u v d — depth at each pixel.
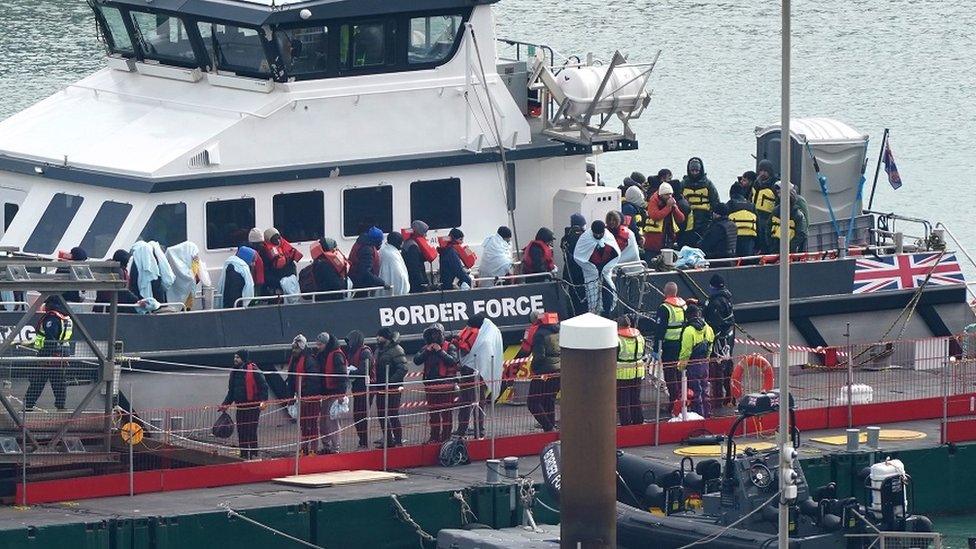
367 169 88.56
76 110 90.81
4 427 76.06
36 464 75.75
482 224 91.81
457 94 90.56
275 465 79.69
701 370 87.69
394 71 89.19
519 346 89.69
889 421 89.69
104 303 82.38
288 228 87.75
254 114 86.44
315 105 87.69
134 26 90.38
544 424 85.12
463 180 91.06
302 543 74.94
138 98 90.44
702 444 85.56
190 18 87.88
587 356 70.88
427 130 90.25
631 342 85.44
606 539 72.06
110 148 86.81
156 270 83.31
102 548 71.75
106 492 76.50
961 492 85.06
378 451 81.88
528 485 78.50
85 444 77.88
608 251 90.44
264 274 85.69
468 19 90.00
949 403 89.88
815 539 72.12
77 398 78.44
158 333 82.44
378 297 86.69
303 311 85.19
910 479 77.69
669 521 75.38
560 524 73.44
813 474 82.25
